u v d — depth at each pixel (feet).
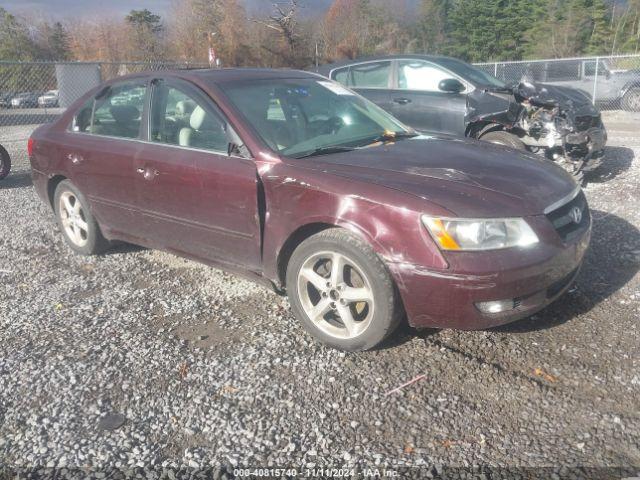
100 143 16.14
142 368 11.67
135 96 15.72
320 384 10.88
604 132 24.18
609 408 9.82
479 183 11.46
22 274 16.85
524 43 144.46
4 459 9.32
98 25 118.93
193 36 113.29
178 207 14.23
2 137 48.55
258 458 9.11
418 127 26.86
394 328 11.46
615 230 18.28
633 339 11.82
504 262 10.43
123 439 9.66
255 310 13.97
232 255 13.56
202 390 10.87
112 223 16.49
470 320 10.68
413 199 10.80
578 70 55.06
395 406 10.16
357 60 30.07
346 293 11.64
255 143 12.88
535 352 11.55
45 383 11.28
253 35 108.99
